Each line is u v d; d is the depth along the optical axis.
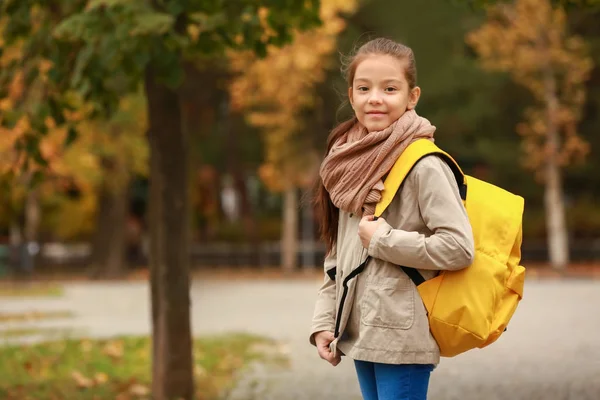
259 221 55.81
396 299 4.44
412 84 4.71
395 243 4.33
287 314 21.31
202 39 9.20
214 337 15.77
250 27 9.44
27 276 42.97
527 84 41.50
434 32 44.06
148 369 12.46
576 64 40.41
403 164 4.46
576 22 43.94
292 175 41.69
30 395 10.41
